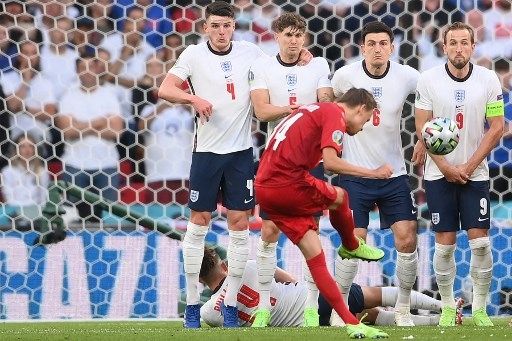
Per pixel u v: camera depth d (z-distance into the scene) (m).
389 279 31.78
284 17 26.02
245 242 26.48
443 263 26.94
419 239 32.75
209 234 32.38
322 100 26.11
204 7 36.31
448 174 25.72
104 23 35.88
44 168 34.78
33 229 33.25
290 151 19.97
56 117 35.44
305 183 20.05
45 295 31.73
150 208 34.50
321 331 21.89
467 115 26.17
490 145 25.91
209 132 26.12
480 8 35.88
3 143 34.91
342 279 26.81
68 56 35.78
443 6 35.84
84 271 31.89
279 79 26.20
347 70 26.80
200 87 26.25
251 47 26.94
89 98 35.69
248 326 27.61
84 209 33.56
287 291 27.83
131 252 32.16
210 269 27.89
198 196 26.28
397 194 26.69
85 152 35.34
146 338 20.70
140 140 35.56
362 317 26.31
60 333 22.81
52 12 35.81
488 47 35.84
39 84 35.59
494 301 32.22
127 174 35.25
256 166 35.53
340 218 20.58
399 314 27.73
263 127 35.50
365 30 26.27
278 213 20.36
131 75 35.91
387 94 26.52
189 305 26.59
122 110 35.69
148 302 31.81
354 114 20.08
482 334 20.95
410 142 34.97
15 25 35.62
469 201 26.41
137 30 36.03
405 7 35.75
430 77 26.36
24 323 30.14
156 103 35.81
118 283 31.89
